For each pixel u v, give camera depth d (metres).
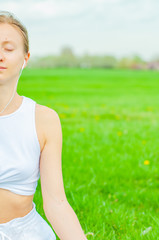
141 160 5.19
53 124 1.40
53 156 1.40
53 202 1.41
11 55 1.29
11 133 1.33
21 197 1.39
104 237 2.85
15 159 1.33
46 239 1.46
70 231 1.39
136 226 3.13
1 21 1.30
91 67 48.62
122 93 19.45
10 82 1.32
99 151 5.60
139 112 11.20
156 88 22.91
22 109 1.36
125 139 6.39
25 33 1.34
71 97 16.66
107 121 9.20
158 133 7.16
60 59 46.56
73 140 6.26
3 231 1.38
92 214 3.27
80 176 4.50
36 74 31.02
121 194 3.99
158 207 3.77
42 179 1.42
